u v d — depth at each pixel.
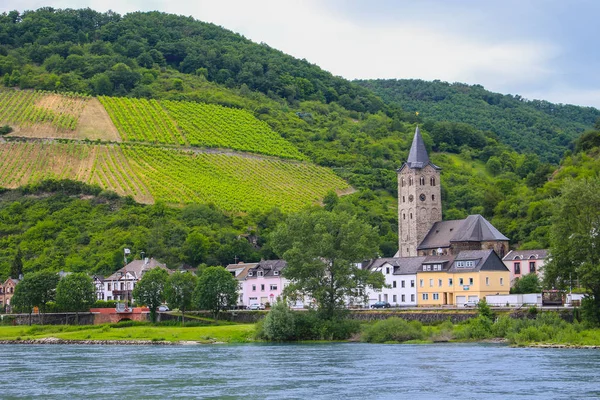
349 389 101.88
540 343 145.88
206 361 134.88
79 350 162.88
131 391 103.62
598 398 92.25
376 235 189.75
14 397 100.44
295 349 153.50
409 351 143.00
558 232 157.75
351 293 182.12
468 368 117.00
